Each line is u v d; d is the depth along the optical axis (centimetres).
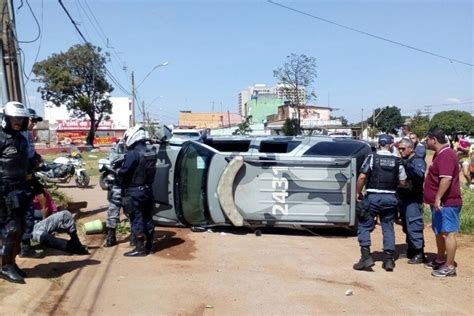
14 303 532
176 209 968
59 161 1788
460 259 780
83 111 6581
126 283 636
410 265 746
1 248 625
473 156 1802
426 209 1210
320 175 929
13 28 1027
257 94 10081
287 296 601
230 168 936
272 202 938
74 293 592
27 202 604
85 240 873
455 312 557
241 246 852
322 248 849
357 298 598
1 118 654
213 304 571
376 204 703
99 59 6512
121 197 834
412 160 748
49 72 6397
